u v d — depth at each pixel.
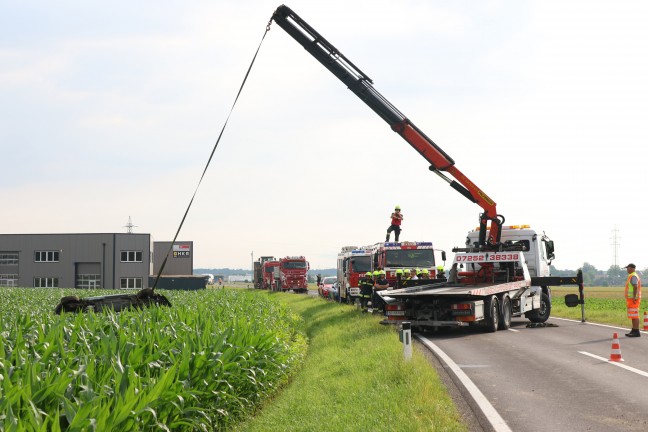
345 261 37.75
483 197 23.12
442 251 28.61
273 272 71.38
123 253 87.56
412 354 13.84
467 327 22.53
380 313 26.84
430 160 22.62
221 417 9.40
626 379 11.45
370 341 17.33
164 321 10.85
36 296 32.16
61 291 38.69
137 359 8.23
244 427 9.34
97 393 6.64
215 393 8.92
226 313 16.25
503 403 9.71
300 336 21.91
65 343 8.88
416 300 20.27
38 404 6.14
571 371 12.39
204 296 29.16
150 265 90.31
